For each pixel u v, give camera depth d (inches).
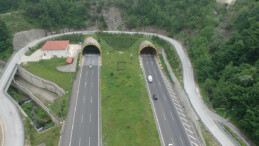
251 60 3053.6
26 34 4773.6
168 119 2664.9
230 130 2401.6
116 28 5442.9
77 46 4581.7
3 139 2182.6
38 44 4485.7
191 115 2664.9
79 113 2687.0
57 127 2471.7
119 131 2427.4
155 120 2632.9
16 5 5713.6
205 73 3223.4
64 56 4092.0
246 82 2492.6
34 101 3294.8
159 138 2365.9
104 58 4146.2
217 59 3265.3
